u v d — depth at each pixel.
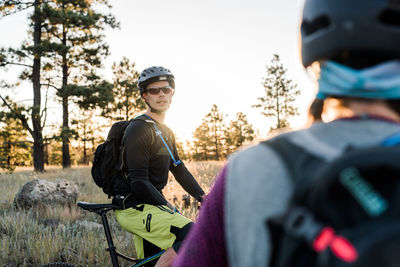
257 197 0.57
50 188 7.65
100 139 34.59
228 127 67.31
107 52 22.14
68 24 20.27
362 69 0.57
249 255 0.56
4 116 18.52
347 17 0.56
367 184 0.44
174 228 2.48
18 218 6.04
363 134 0.55
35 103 20.84
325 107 0.65
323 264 0.44
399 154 0.44
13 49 18.98
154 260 2.62
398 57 0.56
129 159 2.50
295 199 0.51
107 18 21.52
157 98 2.70
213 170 11.56
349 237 0.43
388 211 0.43
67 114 22.30
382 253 0.40
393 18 0.56
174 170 2.96
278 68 39.25
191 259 0.70
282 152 0.59
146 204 2.56
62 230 5.56
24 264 4.23
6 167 15.10
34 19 19.89
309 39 0.62
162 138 2.65
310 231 0.46
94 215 6.73
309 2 0.64
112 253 2.66
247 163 0.62
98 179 2.70
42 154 20.19
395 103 0.58
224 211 0.65
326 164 0.51
